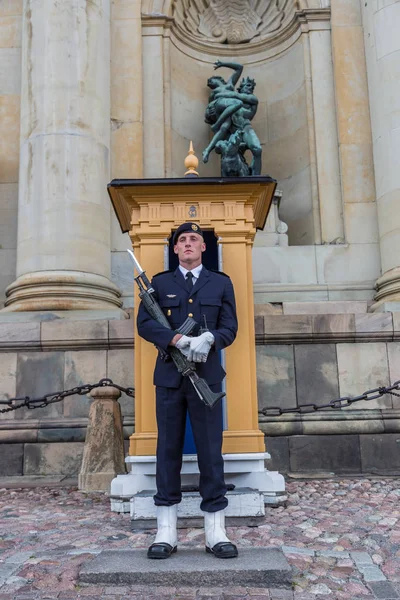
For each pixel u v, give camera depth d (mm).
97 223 10055
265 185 5336
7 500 6238
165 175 11734
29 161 10117
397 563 3785
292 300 10898
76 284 9531
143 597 3311
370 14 11430
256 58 13383
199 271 4348
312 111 12102
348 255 11227
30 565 3795
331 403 7246
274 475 5473
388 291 9961
